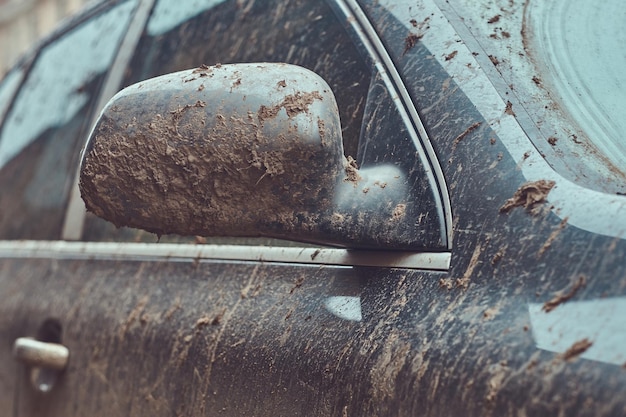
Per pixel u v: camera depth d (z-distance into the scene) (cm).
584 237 83
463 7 108
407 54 104
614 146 95
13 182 170
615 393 74
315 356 97
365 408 90
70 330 138
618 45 108
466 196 92
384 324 92
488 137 93
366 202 95
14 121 179
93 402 130
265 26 126
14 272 157
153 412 118
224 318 111
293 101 91
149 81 98
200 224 96
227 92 92
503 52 103
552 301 82
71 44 175
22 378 146
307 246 107
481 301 86
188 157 92
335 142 93
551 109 97
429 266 92
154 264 129
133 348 124
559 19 110
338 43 113
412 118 100
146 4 156
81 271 142
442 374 85
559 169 90
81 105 160
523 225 87
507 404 80
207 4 140
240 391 105
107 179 96
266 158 90
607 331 77
